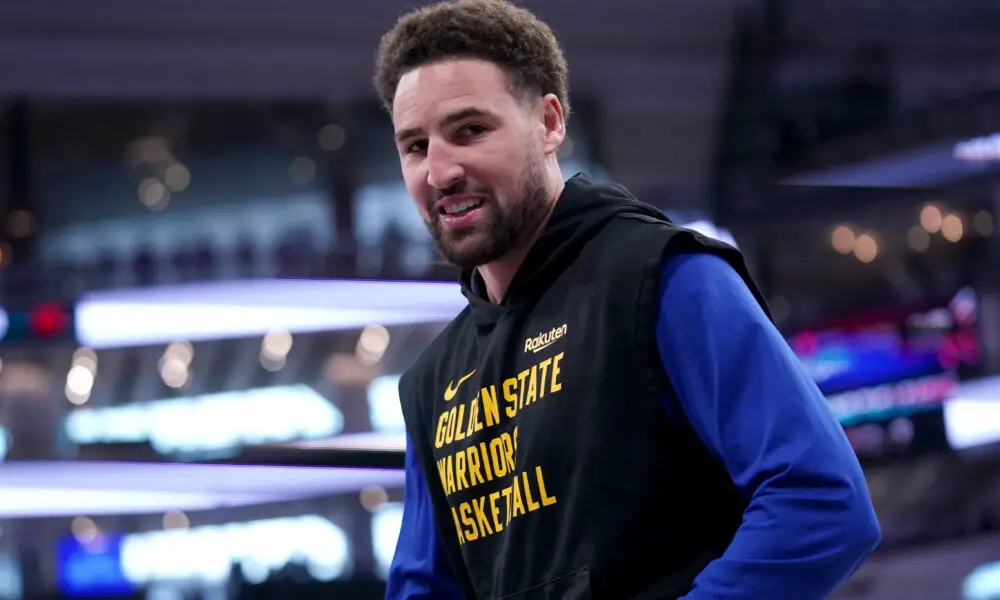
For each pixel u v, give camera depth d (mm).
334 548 30062
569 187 5156
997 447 33406
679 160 48531
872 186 40938
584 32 47469
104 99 48312
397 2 47781
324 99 49531
